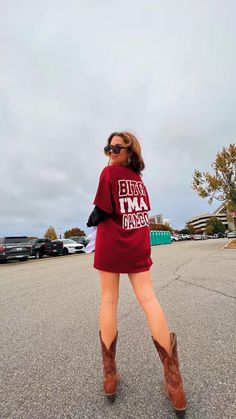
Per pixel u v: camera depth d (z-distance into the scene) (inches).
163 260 490.9
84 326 148.4
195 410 73.9
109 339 81.1
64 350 117.8
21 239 830.5
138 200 85.7
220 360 101.7
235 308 168.7
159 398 80.3
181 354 108.2
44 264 609.6
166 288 238.7
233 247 784.3
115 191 81.1
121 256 80.4
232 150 912.3
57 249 1025.5
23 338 134.6
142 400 79.7
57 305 199.0
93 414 74.5
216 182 934.4
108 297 82.7
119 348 116.7
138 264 81.3
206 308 171.5
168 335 74.8
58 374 97.2
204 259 475.2
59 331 142.3
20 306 201.9
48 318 167.0
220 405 75.6
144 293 80.4
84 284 286.0
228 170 919.7
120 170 83.7
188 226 5728.3
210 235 4842.5
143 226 85.1
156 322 76.0
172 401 70.9
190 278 282.5
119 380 91.0
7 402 81.7
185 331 133.1
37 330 145.6
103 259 81.5
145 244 84.3
